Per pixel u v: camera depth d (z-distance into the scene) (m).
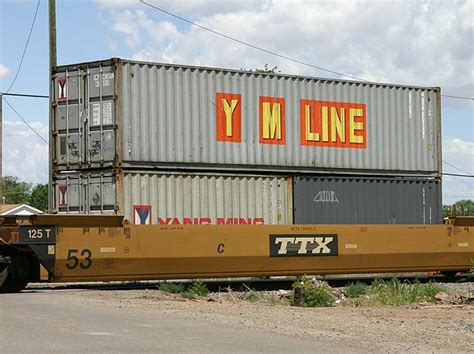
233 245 22.84
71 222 20.88
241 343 10.91
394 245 25.34
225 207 24.41
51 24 28.58
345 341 11.48
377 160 27.62
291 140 26.03
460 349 11.09
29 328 11.85
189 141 24.23
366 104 27.55
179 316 14.09
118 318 13.50
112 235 21.33
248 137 25.30
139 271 21.77
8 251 20.72
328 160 26.64
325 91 26.80
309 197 25.80
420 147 28.56
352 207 26.52
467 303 19.06
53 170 24.28
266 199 25.16
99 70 23.45
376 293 20.33
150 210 23.22
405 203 27.66
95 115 23.45
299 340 11.41
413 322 14.08
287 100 26.08
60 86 24.20
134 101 23.42
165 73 23.97
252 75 25.48
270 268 23.45
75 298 17.89
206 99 24.61
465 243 26.70
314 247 24.00
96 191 23.34
